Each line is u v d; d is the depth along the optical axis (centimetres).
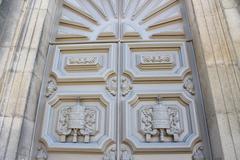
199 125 219
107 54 269
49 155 218
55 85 252
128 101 234
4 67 225
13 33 245
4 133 196
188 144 210
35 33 249
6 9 255
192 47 264
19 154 196
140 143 213
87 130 223
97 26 290
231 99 198
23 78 222
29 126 216
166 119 221
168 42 269
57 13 302
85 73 257
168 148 210
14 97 212
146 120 224
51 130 229
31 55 235
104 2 311
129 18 296
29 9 264
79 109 231
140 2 307
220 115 193
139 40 272
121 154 212
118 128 222
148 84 246
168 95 237
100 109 236
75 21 294
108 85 246
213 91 204
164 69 254
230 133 185
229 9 245
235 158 175
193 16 263
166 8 301
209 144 209
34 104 229
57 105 242
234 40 225
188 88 239
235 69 211
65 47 275
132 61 261
